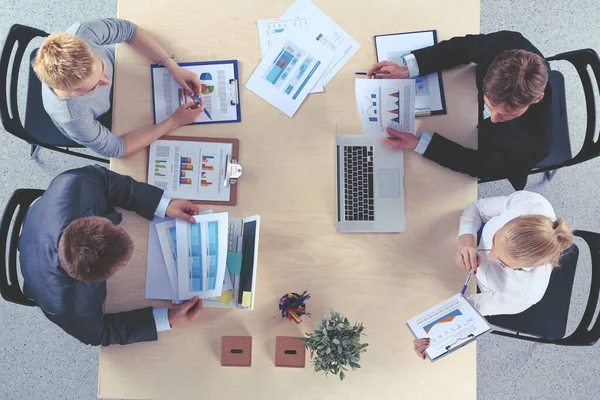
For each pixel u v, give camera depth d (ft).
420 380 5.77
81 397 8.23
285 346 5.71
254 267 5.35
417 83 6.14
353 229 5.91
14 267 5.90
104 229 4.76
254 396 5.77
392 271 5.93
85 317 5.21
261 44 6.16
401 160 5.99
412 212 5.98
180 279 5.71
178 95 6.10
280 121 6.08
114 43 5.93
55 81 4.93
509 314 6.53
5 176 8.52
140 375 5.76
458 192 6.02
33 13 8.66
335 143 5.99
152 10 6.17
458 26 6.19
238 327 5.83
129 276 5.86
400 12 6.19
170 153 6.01
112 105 6.37
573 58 6.31
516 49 5.20
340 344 5.11
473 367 5.74
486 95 5.21
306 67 6.15
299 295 5.66
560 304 6.56
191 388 5.77
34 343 8.27
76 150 8.54
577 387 8.21
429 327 5.31
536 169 7.13
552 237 4.74
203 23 6.17
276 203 6.00
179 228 5.73
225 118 6.07
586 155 6.28
